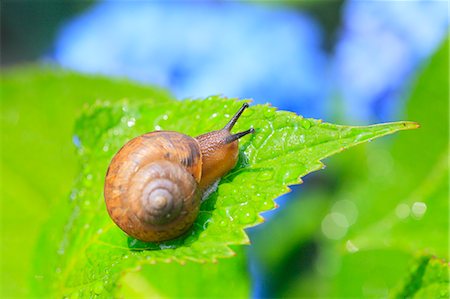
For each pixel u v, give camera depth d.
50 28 0.39
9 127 0.21
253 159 0.14
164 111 0.15
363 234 0.19
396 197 0.19
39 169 0.20
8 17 0.40
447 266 0.14
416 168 0.20
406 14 0.23
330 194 0.23
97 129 0.15
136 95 0.21
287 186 0.13
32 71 0.21
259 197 0.13
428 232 0.19
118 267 0.13
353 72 0.23
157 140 0.14
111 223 0.14
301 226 0.22
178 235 0.14
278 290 0.22
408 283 0.14
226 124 0.14
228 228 0.13
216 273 0.17
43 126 0.21
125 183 0.14
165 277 0.17
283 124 0.14
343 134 0.13
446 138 0.19
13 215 0.19
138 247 0.14
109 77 0.21
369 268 0.18
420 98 0.20
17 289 0.17
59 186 0.20
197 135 0.15
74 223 0.15
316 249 0.22
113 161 0.14
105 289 0.13
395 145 0.20
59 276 0.14
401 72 0.23
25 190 0.20
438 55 0.20
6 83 0.21
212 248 0.13
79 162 0.15
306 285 0.22
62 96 0.21
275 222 0.23
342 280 0.18
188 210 0.14
